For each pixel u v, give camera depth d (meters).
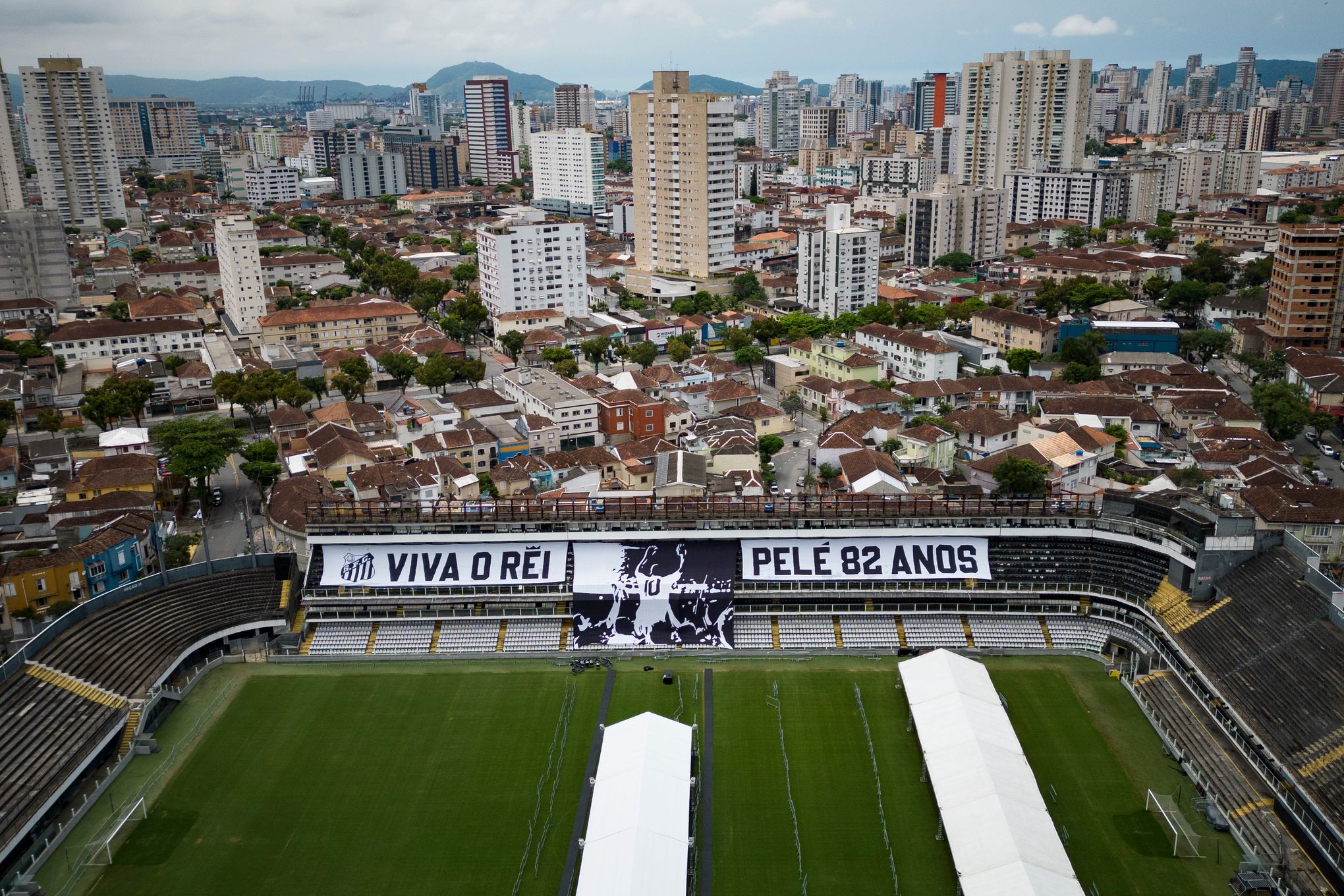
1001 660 145.25
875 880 103.00
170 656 137.50
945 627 150.50
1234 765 115.94
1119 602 147.62
